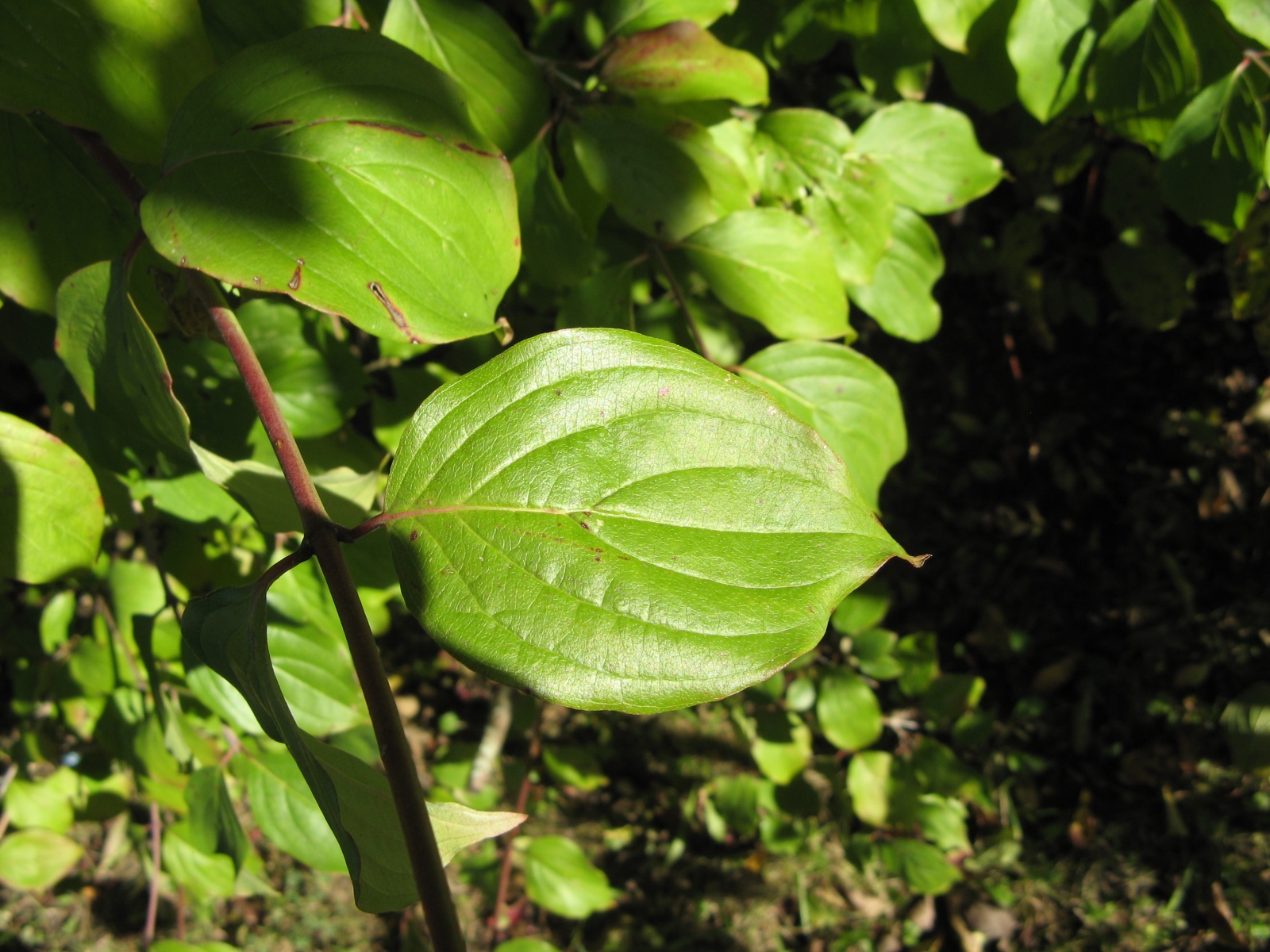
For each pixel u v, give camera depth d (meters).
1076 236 0.70
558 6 0.38
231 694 0.30
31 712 0.43
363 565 0.31
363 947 0.73
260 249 0.19
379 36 0.20
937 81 0.49
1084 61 0.30
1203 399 0.94
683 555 0.17
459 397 0.18
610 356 0.18
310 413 0.33
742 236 0.30
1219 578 0.89
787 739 0.48
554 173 0.30
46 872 0.43
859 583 0.17
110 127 0.21
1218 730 0.81
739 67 0.30
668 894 0.76
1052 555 0.91
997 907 0.74
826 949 0.73
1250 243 0.38
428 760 0.83
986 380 0.97
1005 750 0.82
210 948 0.36
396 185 0.20
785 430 0.17
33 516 0.24
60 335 0.22
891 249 0.37
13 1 0.20
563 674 0.17
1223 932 0.71
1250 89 0.28
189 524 0.32
